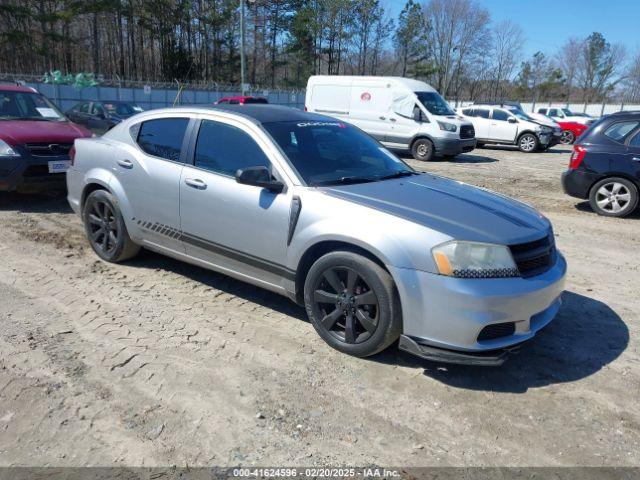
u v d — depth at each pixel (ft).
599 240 23.34
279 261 12.69
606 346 13.03
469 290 10.21
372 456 8.84
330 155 14.01
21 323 13.08
